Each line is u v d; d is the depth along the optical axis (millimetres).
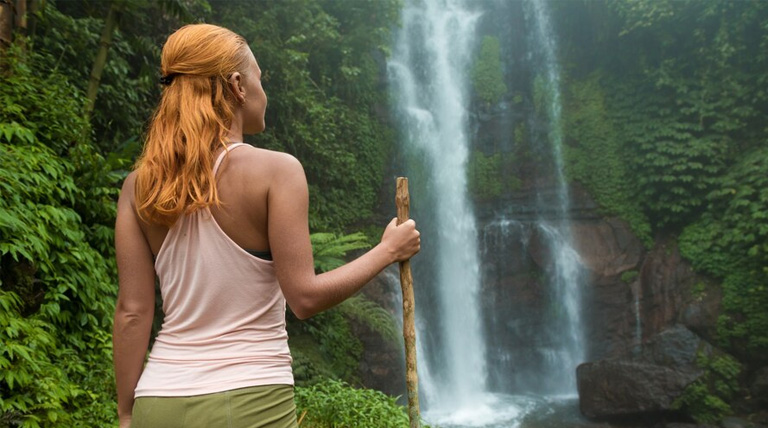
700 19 14414
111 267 5707
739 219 13023
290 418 1258
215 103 1304
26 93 5531
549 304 15086
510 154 17328
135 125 8719
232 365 1200
